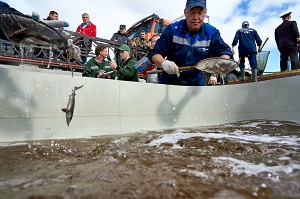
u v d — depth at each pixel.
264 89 4.07
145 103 3.47
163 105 3.63
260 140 2.26
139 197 0.94
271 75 4.91
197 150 1.83
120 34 7.48
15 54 5.13
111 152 1.81
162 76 4.43
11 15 2.12
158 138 2.46
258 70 6.51
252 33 6.01
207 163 1.45
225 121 4.08
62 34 2.41
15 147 2.10
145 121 3.44
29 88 2.65
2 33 2.39
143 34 8.08
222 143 2.08
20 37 2.23
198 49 3.86
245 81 5.70
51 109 2.77
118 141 2.40
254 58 5.76
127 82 3.33
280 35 6.32
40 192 0.99
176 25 3.89
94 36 7.00
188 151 1.80
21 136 2.55
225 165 1.41
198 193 0.99
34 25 2.23
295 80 3.76
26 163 1.53
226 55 3.79
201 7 3.49
